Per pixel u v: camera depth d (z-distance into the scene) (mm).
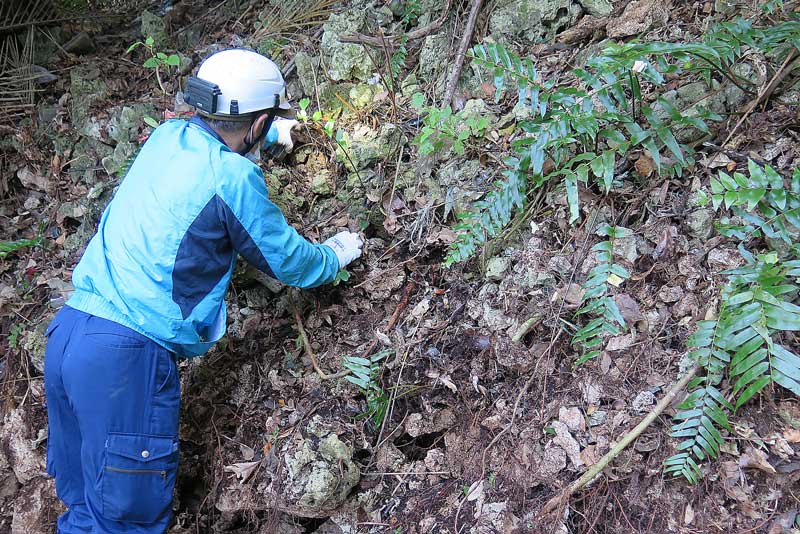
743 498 1805
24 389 2883
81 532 2131
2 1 3762
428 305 2488
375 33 3084
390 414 2359
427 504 2205
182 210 1952
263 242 2053
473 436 2229
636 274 2168
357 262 2607
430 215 2596
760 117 2213
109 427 1992
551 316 2209
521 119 2574
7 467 2791
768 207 1926
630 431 1953
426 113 2777
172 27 3922
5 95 3637
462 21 2938
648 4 2564
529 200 2422
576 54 2703
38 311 3074
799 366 1719
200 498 2521
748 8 2395
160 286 1984
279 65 3279
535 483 2035
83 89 3537
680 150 2076
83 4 3945
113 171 3270
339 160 2752
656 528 1860
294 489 2232
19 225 3375
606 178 2055
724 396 1899
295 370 2520
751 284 1895
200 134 2051
